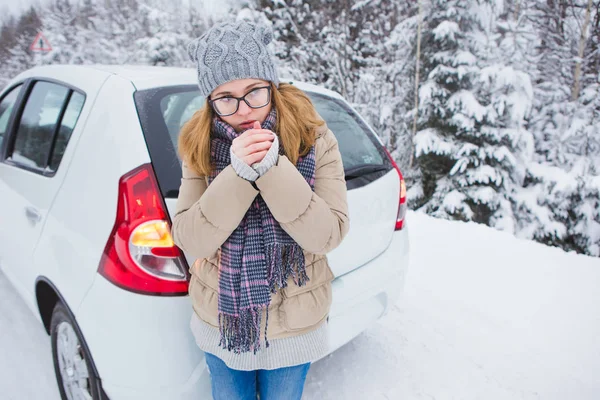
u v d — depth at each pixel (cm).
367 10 1188
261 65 107
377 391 204
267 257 109
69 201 157
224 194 99
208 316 120
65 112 183
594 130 947
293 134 110
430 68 887
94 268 139
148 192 133
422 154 884
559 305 298
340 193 116
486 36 857
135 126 146
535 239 852
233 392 128
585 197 847
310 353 121
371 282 187
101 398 154
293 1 1130
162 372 134
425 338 253
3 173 223
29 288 196
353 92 1143
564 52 1104
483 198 805
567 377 221
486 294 314
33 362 215
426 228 474
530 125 1031
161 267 132
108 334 136
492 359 234
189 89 174
